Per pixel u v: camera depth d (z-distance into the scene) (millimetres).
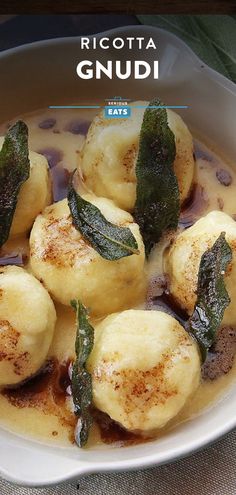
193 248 292
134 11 378
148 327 274
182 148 321
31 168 310
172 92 348
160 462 252
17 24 378
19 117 357
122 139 312
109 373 266
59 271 288
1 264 310
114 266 286
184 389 268
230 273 284
